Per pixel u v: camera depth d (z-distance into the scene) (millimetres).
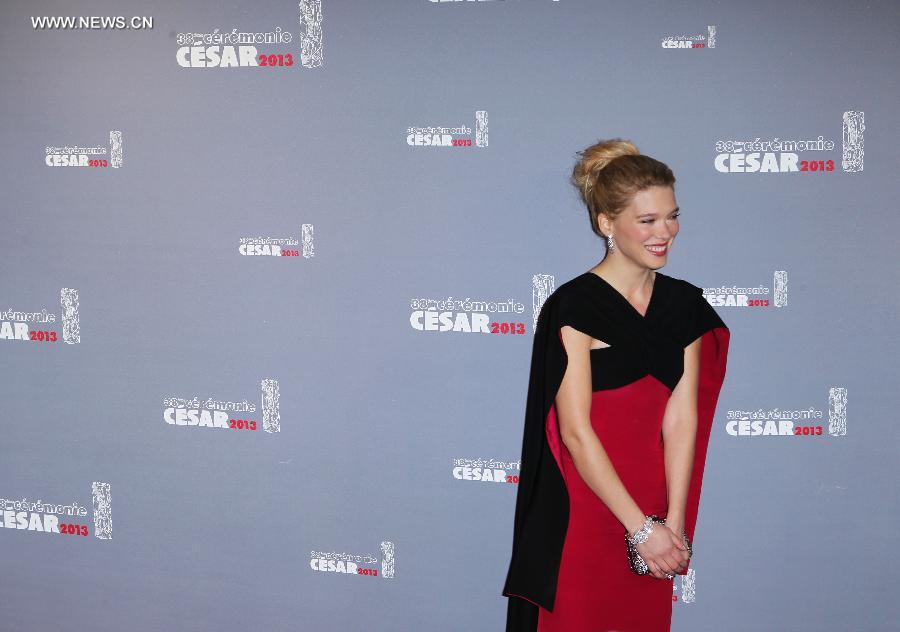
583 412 2047
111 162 2693
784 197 2414
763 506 2549
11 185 2762
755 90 2375
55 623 2973
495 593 2680
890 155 2373
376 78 2512
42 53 2680
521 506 2260
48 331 2814
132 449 2828
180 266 2703
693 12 2357
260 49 2561
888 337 2447
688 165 2420
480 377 2590
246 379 2717
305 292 2645
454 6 2443
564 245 2494
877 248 2414
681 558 2035
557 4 2396
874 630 2572
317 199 2594
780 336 2473
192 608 2871
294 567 2783
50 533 2930
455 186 2518
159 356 2762
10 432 2896
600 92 2418
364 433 2676
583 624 2172
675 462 2127
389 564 2727
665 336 2086
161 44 2611
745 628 2607
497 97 2459
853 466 2508
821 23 2334
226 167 2631
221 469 2781
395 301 2598
